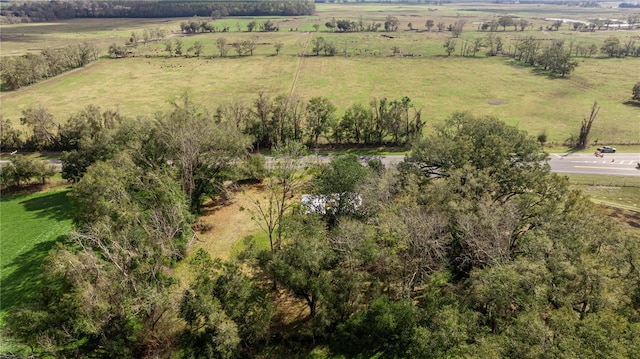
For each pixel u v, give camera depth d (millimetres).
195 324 38625
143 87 161500
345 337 41500
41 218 69625
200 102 139500
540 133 106312
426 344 34000
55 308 37000
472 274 38531
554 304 34938
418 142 64438
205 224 67062
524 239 44000
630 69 177875
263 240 62188
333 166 59656
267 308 41000
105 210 49875
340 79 170000
